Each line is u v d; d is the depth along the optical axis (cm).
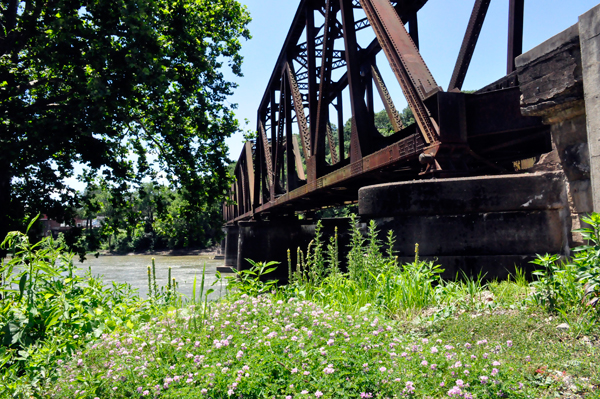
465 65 896
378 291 468
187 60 1398
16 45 1252
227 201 1525
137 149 1505
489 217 519
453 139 715
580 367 255
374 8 980
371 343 291
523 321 337
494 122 715
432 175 735
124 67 1131
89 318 427
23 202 1300
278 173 2456
